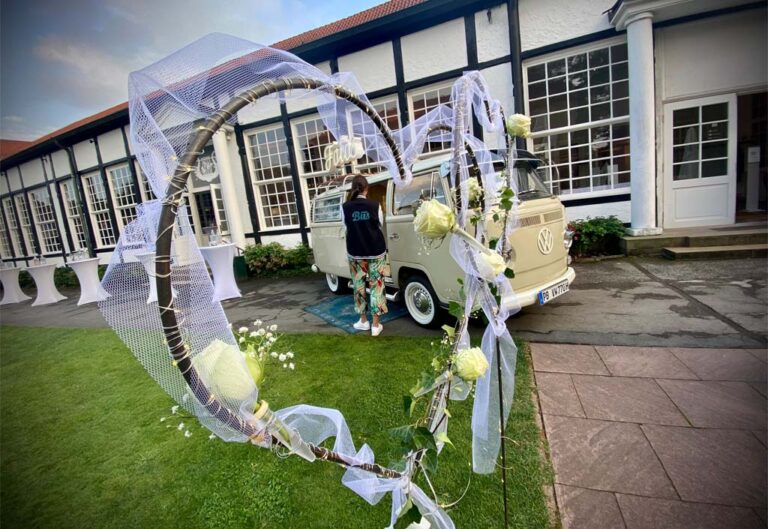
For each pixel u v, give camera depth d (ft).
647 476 5.80
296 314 17.06
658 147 20.25
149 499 6.72
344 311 16.51
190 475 7.18
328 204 17.75
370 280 12.62
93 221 40.83
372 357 11.12
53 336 18.84
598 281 15.60
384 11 28.30
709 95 19.20
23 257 50.98
